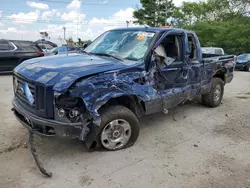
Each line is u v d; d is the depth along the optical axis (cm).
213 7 3644
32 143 354
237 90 922
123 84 353
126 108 377
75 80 307
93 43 504
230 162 366
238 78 1312
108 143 375
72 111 317
